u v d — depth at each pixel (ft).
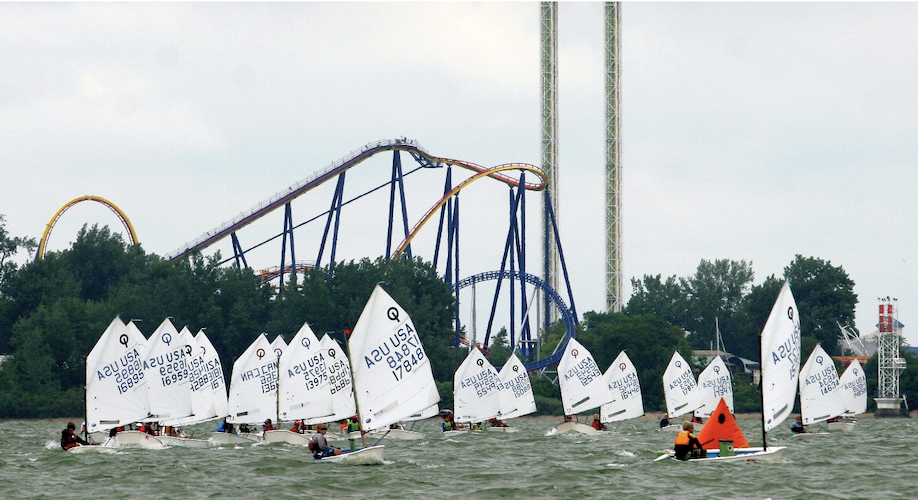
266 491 321.52
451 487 332.80
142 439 497.05
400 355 372.58
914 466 388.78
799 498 303.89
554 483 339.77
